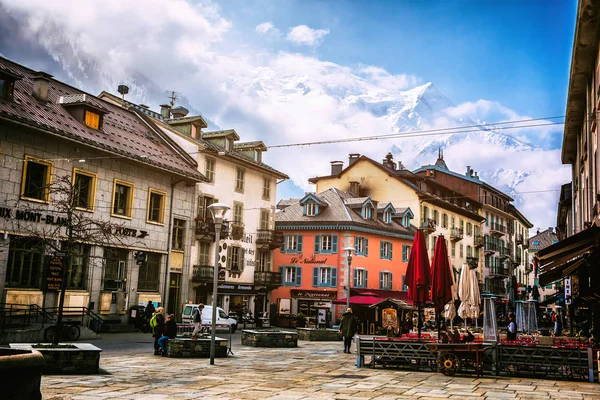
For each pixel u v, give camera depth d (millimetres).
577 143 27578
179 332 28781
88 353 13852
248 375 14383
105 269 30125
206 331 30078
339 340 30641
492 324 15695
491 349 15484
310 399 10828
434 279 17641
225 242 40438
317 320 45719
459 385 13281
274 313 45531
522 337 20688
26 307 25703
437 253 17797
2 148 25203
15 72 28875
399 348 16469
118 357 17984
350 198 53469
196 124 40906
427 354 16109
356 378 14281
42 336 22828
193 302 37188
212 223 38281
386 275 52906
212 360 16828
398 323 34562
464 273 20656
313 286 49375
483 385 13336
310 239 50219
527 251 96312
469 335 17734
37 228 26266
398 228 54875
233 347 23641
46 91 29500
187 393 11227
